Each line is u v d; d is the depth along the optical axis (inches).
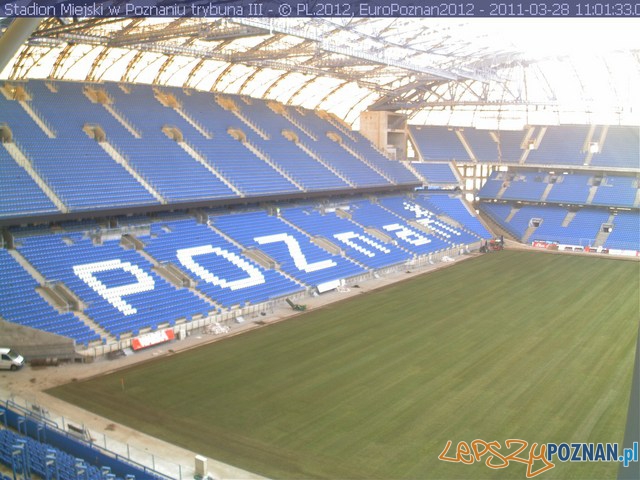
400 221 2642.7
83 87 2054.6
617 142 3026.6
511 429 920.3
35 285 1389.0
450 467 810.8
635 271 2233.0
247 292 1697.8
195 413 985.5
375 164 2834.6
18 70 1876.2
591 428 920.3
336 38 1769.2
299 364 1221.7
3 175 1558.8
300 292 1813.5
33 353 1232.8
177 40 1904.5
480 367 1195.3
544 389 1076.5
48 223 1622.8
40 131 1771.7
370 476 787.4
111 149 1878.7
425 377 1141.1
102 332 1331.2
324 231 2262.6
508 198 3088.1
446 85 3009.4
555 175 3117.6
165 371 1189.7
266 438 896.3
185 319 1482.5
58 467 714.8
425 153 3191.4
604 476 784.9
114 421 955.3
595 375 1146.7
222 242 1895.9
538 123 3282.5
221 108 2468.0
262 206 2258.9
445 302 1752.0
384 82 2679.6
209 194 1952.5
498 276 2142.0
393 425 935.7
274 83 2630.4
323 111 3036.4
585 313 1622.8
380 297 1827.0
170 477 738.8
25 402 1023.0
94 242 1625.2
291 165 2412.6
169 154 2025.1
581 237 2768.2
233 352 1307.8
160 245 1742.1
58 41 1673.2
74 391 1083.9
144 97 2213.3
